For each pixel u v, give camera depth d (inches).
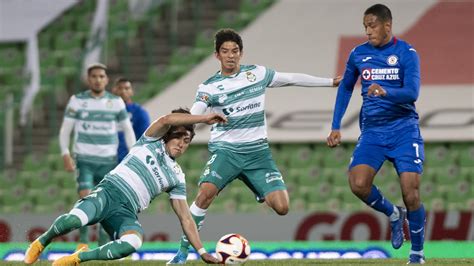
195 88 2822.3
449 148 2706.7
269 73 1262.3
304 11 2915.8
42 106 2871.6
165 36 2994.6
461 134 2682.1
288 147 2723.9
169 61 2920.8
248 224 2201.0
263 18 2920.8
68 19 3068.4
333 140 1264.8
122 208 1050.7
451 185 2664.9
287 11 2923.2
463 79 2778.1
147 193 1060.5
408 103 1179.3
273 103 2753.4
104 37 2886.3
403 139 1190.9
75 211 1021.2
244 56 2854.3
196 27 3004.4
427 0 2898.6
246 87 1246.3
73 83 2920.8
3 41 2972.4
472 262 1255.5
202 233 2204.7
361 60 1213.7
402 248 1950.1
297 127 2714.1
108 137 1732.3
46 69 2957.7
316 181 2669.8
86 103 1722.4
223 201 2605.8
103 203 1040.2
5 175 2738.7
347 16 2896.2
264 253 1972.2
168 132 1066.1
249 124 1256.2
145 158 1061.1
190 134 1075.3
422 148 1198.9
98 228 1680.6
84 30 3056.1
